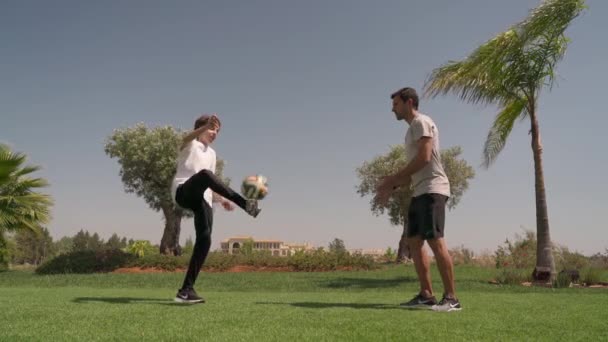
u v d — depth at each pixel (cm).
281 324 207
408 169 321
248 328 196
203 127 340
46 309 256
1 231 1304
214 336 177
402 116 346
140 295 385
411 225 327
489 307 299
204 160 346
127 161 2200
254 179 324
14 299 326
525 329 201
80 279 1051
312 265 1702
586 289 757
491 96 986
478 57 939
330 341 169
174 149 2212
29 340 167
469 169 2508
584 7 875
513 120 1051
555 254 1269
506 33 916
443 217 313
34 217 1301
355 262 1733
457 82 969
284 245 8300
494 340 175
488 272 1390
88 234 7738
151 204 2266
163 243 2242
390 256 2838
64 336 175
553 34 902
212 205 354
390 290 789
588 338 181
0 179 1131
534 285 890
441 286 839
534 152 972
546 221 945
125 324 204
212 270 1688
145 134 2256
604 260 1365
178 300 307
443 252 303
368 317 235
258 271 1686
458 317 240
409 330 194
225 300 340
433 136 323
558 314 257
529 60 932
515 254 1534
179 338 172
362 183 2617
